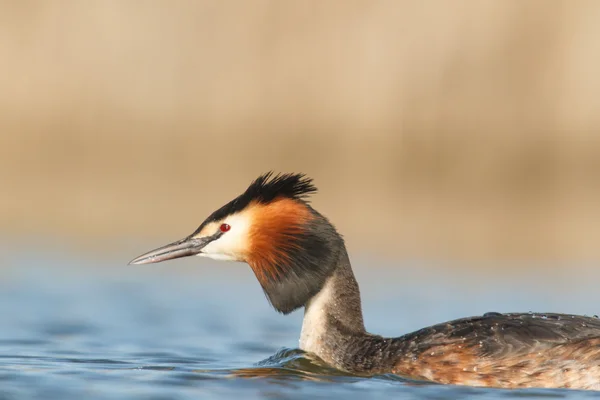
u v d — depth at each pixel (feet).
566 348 30.73
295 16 92.58
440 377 31.63
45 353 37.19
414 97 90.38
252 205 34.78
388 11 91.04
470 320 33.06
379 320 45.65
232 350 39.14
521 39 89.56
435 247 64.39
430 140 90.43
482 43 89.92
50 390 29.27
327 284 34.68
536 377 30.76
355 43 91.25
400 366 32.37
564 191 88.69
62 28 94.89
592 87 88.48
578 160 89.04
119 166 94.12
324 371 33.24
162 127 94.17
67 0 94.99
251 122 92.58
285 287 34.58
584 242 66.69
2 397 28.27
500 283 54.08
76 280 54.80
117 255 61.62
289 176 34.65
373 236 67.56
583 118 88.63
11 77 94.58
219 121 93.15
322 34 92.02
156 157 93.97
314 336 34.60
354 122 90.84
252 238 34.65
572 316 32.83
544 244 65.87
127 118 94.58
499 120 89.81
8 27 95.14
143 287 53.98
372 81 90.79
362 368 33.19
